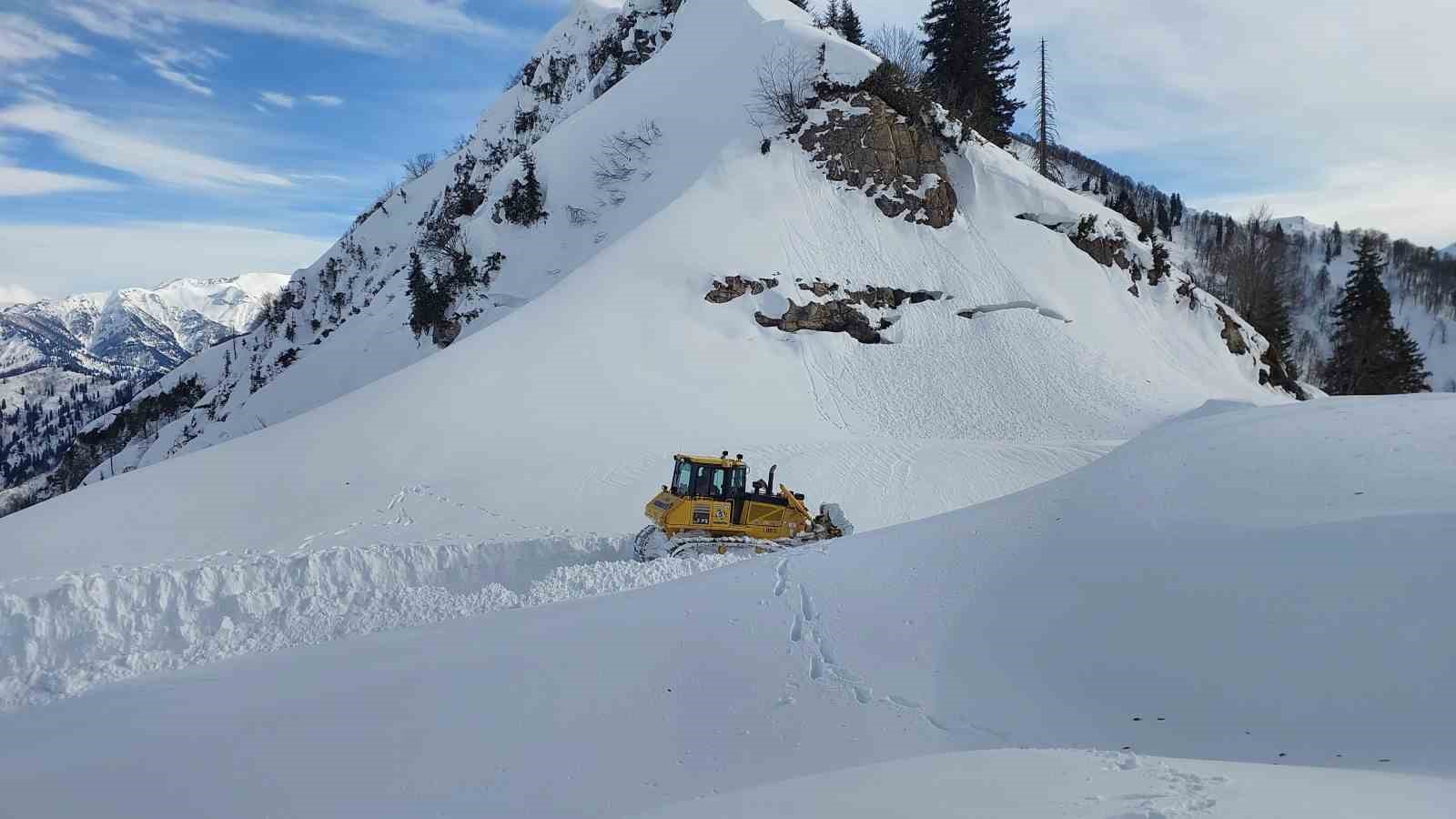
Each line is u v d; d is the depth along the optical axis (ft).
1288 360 197.06
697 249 115.24
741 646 27.09
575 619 31.60
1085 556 27.45
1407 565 20.70
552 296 105.40
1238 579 23.11
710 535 53.01
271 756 24.06
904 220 129.70
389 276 215.72
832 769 20.04
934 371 110.93
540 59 278.05
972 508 35.55
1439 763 15.56
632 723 23.63
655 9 224.33
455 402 82.94
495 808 20.47
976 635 25.59
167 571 43.34
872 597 29.12
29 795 23.54
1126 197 229.45
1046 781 15.30
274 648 37.50
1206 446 30.99
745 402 96.68
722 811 15.98
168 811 21.97
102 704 30.76
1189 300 141.18
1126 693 21.34
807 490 75.31
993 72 209.56
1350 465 25.96
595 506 68.44
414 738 24.11
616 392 90.53
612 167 149.69
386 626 38.96
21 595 39.91
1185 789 14.14
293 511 62.18
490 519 63.46
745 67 148.46
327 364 173.88
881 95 136.36
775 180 129.80
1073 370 114.73
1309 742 17.72
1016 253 130.72
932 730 21.61
